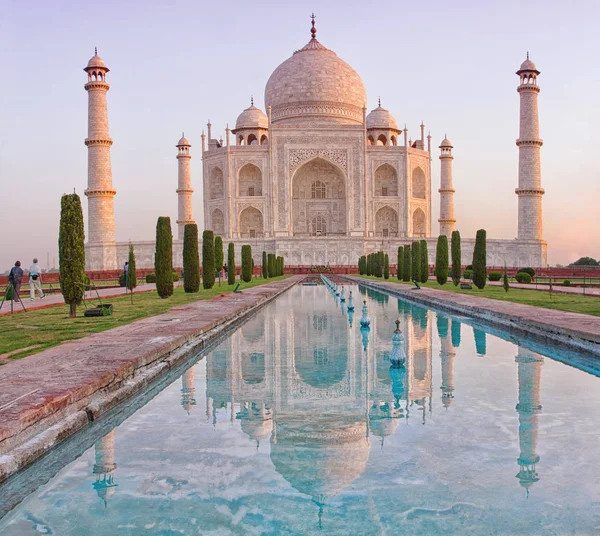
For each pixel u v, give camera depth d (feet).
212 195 312.71
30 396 29.19
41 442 25.99
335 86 323.78
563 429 29.04
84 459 25.61
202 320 65.10
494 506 20.49
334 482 22.71
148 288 152.25
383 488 22.09
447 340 60.03
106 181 251.39
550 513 19.99
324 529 18.98
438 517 19.75
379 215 320.50
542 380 40.40
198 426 30.22
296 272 271.49
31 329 59.36
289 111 323.78
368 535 18.57
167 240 108.78
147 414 32.58
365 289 154.40
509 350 53.62
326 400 35.35
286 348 55.06
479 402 34.47
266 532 18.89
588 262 284.00
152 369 41.68
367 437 28.04
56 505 21.15
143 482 23.03
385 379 41.11
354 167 301.84
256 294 115.44
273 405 34.24
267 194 299.38
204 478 23.32
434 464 24.41
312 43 343.26
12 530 19.34
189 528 19.15
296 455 25.77
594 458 25.08
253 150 299.79
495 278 187.52
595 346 48.96
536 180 264.72
